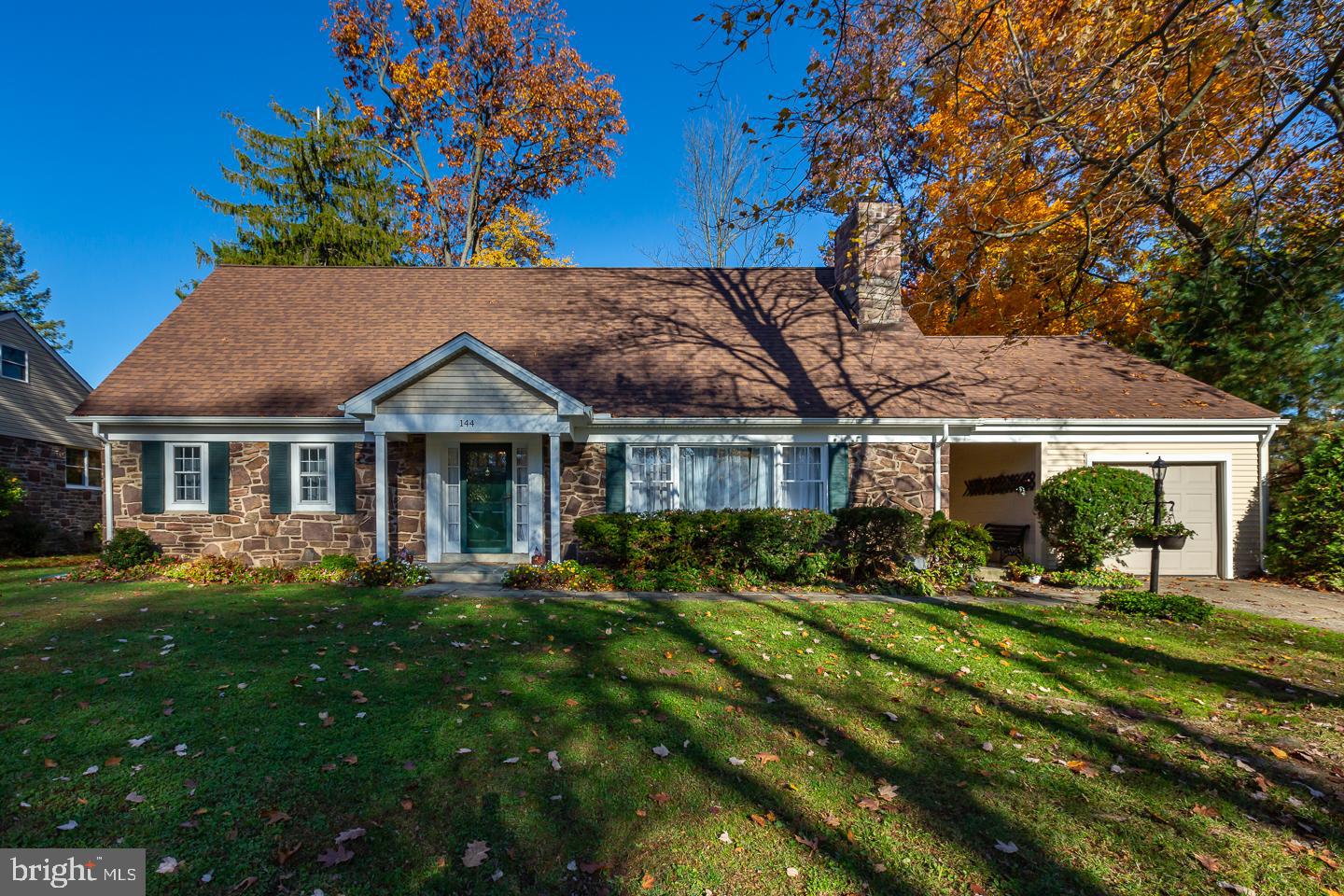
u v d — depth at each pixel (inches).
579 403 402.0
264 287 563.2
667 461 458.0
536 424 409.1
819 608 322.3
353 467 446.9
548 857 123.6
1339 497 411.8
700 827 134.3
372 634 262.4
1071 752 174.1
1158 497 362.6
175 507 442.6
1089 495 430.3
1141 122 320.5
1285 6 257.0
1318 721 197.0
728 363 492.4
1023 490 509.4
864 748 173.0
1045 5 307.7
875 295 529.0
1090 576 423.2
